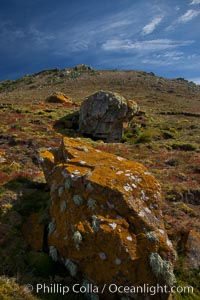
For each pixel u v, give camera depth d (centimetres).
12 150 2053
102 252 772
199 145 2527
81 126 3250
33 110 3878
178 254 932
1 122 3016
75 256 794
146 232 801
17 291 741
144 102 6812
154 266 734
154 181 967
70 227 846
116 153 2145
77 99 6269
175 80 13575
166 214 1178
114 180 919
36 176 1477
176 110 5634
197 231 1060
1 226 1002
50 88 10081
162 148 2441
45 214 1044
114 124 3247
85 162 1054
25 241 953
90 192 891
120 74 13288
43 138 2511
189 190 1394
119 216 832
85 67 15512
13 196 1202
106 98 3269
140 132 3353
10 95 7944
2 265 841
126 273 734
